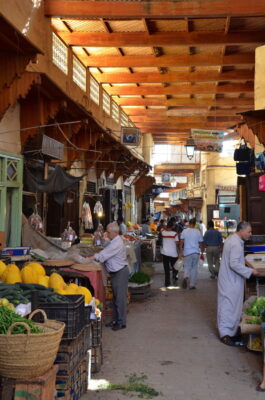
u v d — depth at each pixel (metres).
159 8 10.87
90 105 15.59
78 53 14.84
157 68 16.84
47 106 8.44
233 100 21.69
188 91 19.33
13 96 6.91
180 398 4.57
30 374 3.40
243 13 10.76
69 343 4.20
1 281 5.33
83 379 4.75
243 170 12.24
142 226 21.16
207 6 10.81
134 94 19.30
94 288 6.81
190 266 11.55
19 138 8.66
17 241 8.57
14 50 5.94
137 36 13.09
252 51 15.21
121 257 7.43
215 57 15.44
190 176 47.53
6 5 8.35
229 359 5.82
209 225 13.52
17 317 3.54
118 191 20.36
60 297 4.36
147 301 9.84
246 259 7.24
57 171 8.85
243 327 5.88
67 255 7.71
